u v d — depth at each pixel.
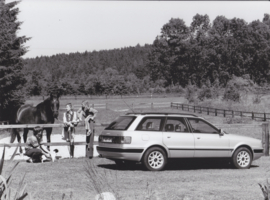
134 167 12.48
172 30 126.38
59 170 11.38
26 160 13.23
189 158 12.16
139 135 11.58
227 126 16.33
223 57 116.50
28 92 32.78
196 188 9.05
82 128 31.83
